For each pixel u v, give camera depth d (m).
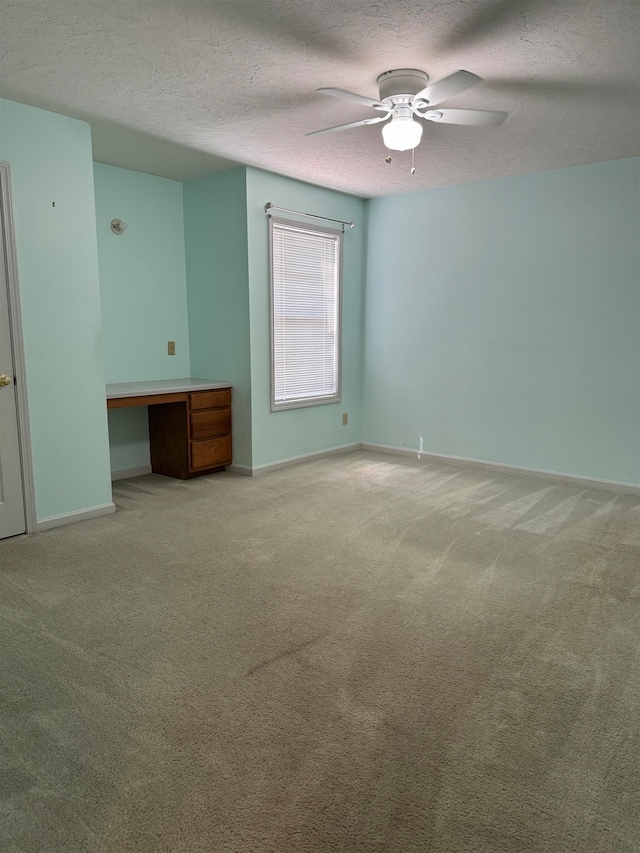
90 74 2.75
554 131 3.48
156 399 4.28
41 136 3.24
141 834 1.43
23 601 2.62
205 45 2.45
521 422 4.80
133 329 4.70
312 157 4.12
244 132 3.59
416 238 5.23
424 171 4.45
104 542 3.32
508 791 1.56
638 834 1.44
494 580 2.85
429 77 2.74
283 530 3.53
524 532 3.51
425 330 5.27
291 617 2.49
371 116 3.31
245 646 2.26
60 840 1.42
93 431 3.70
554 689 2.01
